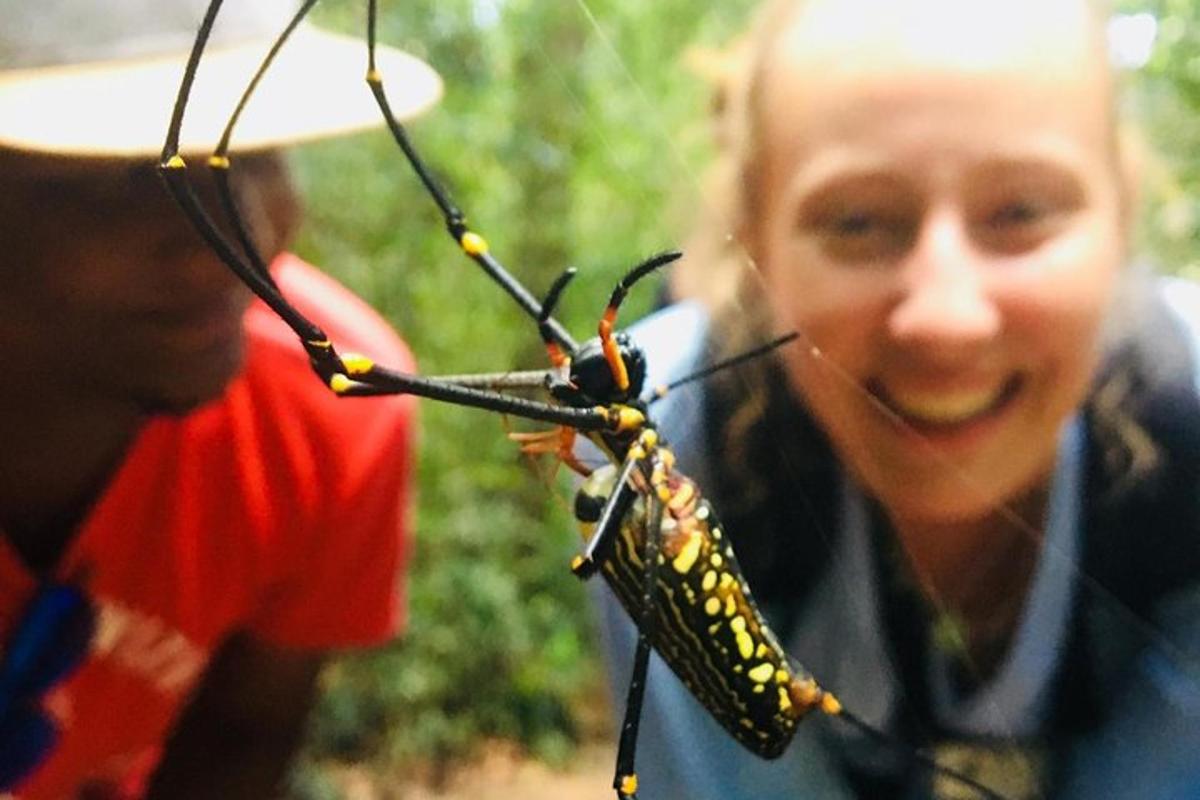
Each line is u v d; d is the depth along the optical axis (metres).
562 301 0.75
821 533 0.55
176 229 0.65
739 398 0.55
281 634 1.06
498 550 1.87
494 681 1.95
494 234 0.98
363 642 1.09
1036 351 0.57
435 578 1.88
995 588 0.57
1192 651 0.58
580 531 0.54
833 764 0.58
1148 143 0.63
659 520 0.53
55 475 0.86
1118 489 0.58
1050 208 0.56
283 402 0.94
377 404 1.02
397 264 1.32
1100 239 0.58
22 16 0.60
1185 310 0.61
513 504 1.85
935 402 0.55
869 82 0.55
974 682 0.57
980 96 0.54
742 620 0.54
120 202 0.64
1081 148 0.57
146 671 0.96
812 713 0.57
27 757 0.90
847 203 0.55
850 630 0.56
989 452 0.56
